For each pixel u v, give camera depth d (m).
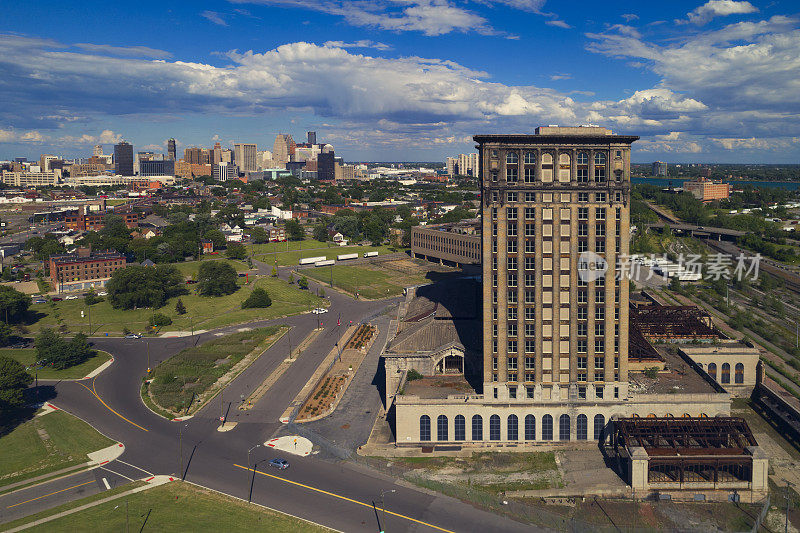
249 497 105.00
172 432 133.00
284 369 174.62
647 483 104.75
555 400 121.88
